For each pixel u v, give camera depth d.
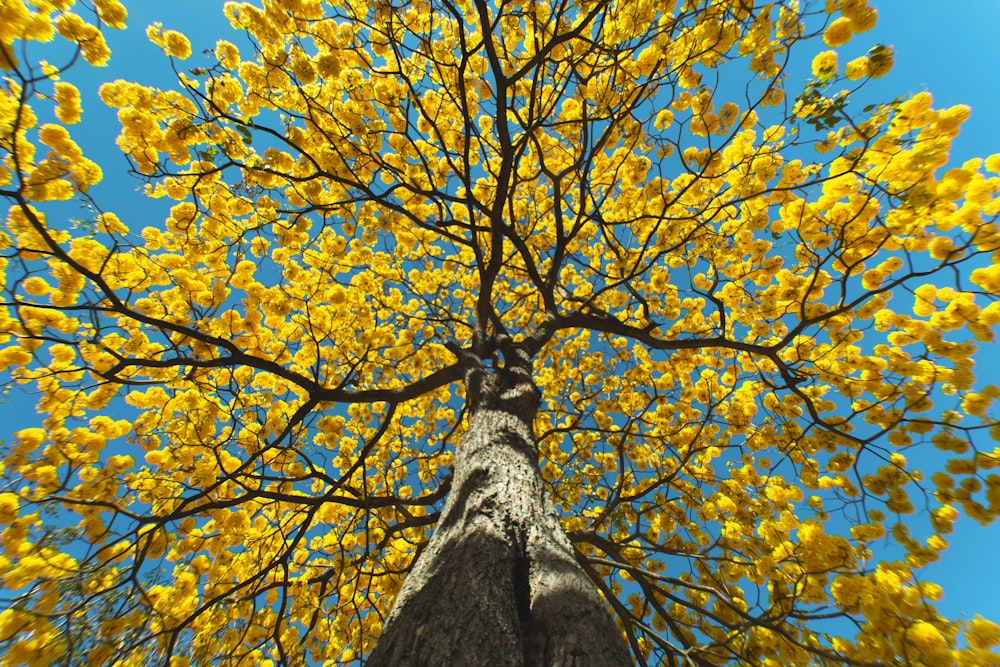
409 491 5.20
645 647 4.17
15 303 2.62
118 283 3.38
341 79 3.50
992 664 1.93
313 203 3.91
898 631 2.15
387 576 4.50
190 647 3.49
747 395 4.50
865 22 2.48
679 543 4.53
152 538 3.23
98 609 2.86
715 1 2.78
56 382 3.29
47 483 3.08
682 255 4.50
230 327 3.93
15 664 2.48
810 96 2.61
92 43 2.53
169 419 3.95
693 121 3.51
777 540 3.03
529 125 3.51
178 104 3.06
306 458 3.77
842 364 3.77
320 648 4.30
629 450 5.22
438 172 4.49
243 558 4.32
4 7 2.16
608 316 4.23
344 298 4.29
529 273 4.19
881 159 2.77
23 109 2.46
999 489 2.76
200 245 3.61
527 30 3.82
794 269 3.98
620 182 4.60
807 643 2.87
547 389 5.80
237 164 3.09
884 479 3.26
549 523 1.88
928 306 3.19
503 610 1.35
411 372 5.31
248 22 3.06
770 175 3.33
